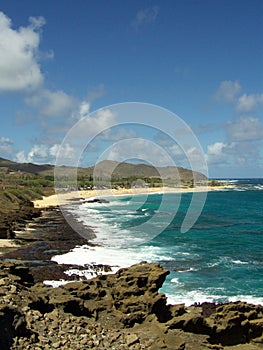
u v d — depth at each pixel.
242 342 18.80
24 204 81.19
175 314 19.19
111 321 17.91
